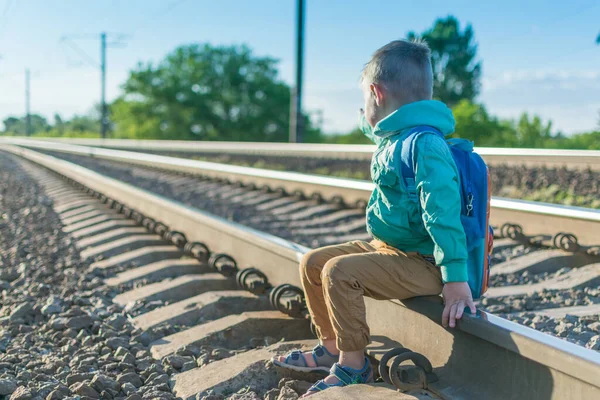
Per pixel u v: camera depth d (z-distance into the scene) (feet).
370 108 8.34
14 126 401.49
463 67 173.47
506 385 7.29
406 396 7.69
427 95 8.07
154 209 25.66
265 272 14.75
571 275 14.60
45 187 47.88
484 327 7.27
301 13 80.12
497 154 36.88
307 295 9.04
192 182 44.32
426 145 7.45
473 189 7.85
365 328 8.19
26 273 18.35
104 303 14.79
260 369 9.57
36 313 13.74
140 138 213.66
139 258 18.88
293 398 8.41
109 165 70.59
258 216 28.60
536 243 17.26
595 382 5.98
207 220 18.74
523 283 14.90
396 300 9.18
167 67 220.02
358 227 23.20
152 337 12.03
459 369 8.02
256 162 61.57
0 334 12.44
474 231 7.73
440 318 7.91
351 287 8.02
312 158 57.41
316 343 10.59
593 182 29.32
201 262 17.26
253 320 11.90
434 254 7.57
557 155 32.94
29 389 9.04
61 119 364.38
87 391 9.09
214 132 217.36
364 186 26.00
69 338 12.14
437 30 174.60
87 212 30.27
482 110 121.39
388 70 7.99
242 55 220.02
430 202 7.32
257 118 217.77
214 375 9.61
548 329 10.88
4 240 25.54
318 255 8.80
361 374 8.36
